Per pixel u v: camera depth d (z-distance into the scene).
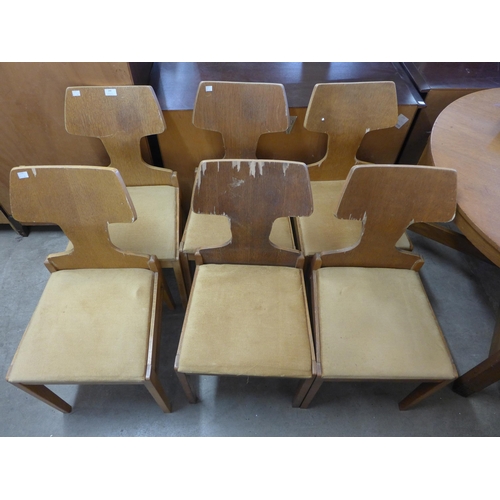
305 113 1.27
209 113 1.14
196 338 0.91
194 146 1.36
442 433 1.19
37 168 0.79
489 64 1.50
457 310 1.48
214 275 1.03
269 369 0.88
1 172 1.39
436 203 0.87
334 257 1.04
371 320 0.96
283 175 0.83
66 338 0.92
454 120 1.15
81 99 1.07
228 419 1.20
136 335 0.93
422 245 1.73
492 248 0.82
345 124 1.18
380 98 1.13
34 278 1.55
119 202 0.86
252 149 1.24
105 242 0.97
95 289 1.00
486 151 1.04
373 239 0.98
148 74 1.36
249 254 1.04
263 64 1.47
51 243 1.69
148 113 1.11
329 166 1.32
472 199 0.90
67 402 1.22
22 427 1.17
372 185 0.85
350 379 0.90
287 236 1.21
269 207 0.89
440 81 1.37
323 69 1.45
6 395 1.23
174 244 1.17
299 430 1.19
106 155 1.37
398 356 0.90
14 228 1.66
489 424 1.21
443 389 1.28
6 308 1.45
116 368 0.88
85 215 0.89
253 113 1.14
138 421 1.19
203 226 1.22
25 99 1.16
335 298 1.00
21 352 0.90
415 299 1.01
